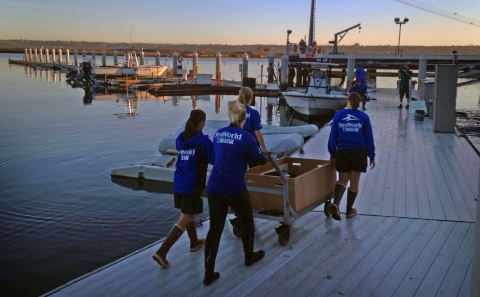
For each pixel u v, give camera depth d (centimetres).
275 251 455
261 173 532
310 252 451
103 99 2920
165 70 4603
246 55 3856
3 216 749
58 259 590
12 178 982
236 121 393
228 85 3662
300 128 1312
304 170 569
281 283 389
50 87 3800
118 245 638
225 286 387
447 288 375
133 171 970
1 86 3831
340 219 522
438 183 710
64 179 977
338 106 2075
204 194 876
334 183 549
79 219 739
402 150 978
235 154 384
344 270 411
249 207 402
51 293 382
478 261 250
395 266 418
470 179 732
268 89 3325
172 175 947
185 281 398
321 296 366
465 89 3934
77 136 1511
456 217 550
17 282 527
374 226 522
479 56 3362
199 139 410
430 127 1316
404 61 3472
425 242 473
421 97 1758
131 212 775
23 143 1375
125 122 1869
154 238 664
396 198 632
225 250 462
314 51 4222
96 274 416
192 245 461
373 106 1914
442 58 3391
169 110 2358
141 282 398
